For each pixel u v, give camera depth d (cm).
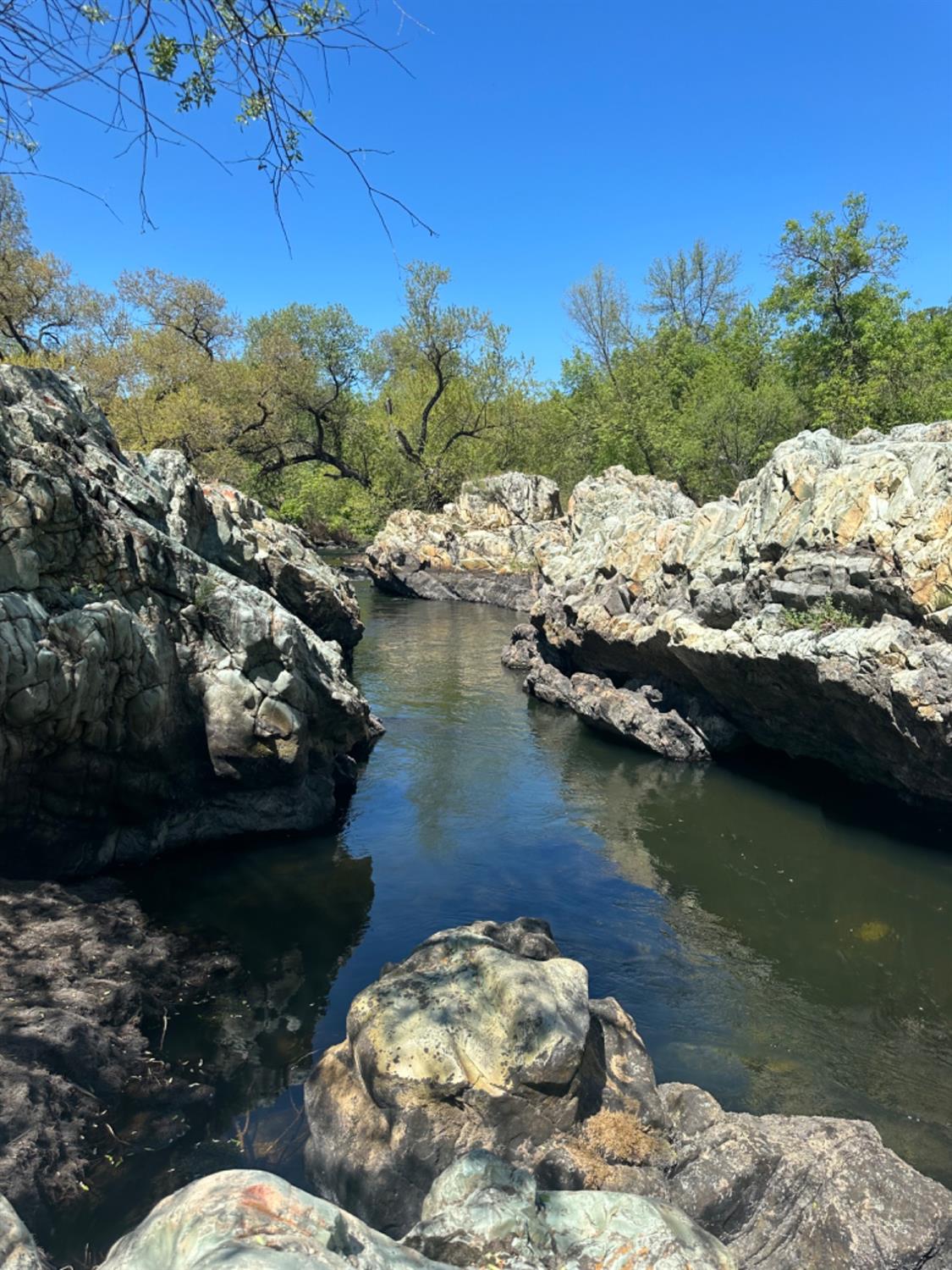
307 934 974
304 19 299
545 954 735
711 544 1683
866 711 1239
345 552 5212
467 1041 597
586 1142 587
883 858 1211
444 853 1210
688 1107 637
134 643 1023
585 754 1677
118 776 1054
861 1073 776
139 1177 606
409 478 4953
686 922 1046
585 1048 642
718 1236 561
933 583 1188
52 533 977
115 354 3847
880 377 3077
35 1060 645
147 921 947
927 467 1252
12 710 885
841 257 3319
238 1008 828
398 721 1873
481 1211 407
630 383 4656
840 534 1342
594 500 2872
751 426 3541
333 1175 593
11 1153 567
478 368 5019
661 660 1723
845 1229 549
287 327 5016
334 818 1323
